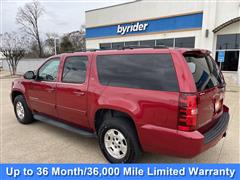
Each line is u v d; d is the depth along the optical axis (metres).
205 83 2.64
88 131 3.57
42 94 4.24
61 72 3.84
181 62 2.40
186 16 12.30
